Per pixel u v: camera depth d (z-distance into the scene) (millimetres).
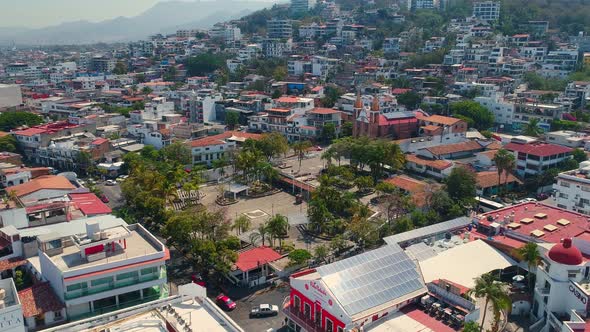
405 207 129500
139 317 66625
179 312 70188
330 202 134875
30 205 116250
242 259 107062
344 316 72812
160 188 134875
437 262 96312
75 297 77312
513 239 104875
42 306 77438
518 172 167375
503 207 131250
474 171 160125
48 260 81438
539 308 87688
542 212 115500
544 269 87750
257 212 147250
